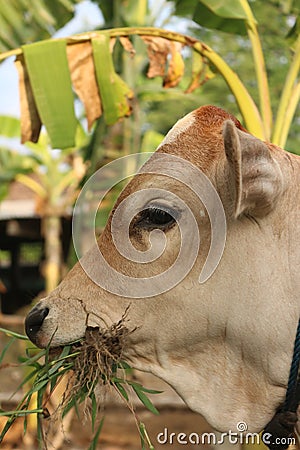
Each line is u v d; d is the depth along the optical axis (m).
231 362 2.68
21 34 5.86
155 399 10.55
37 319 2.74
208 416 2.69
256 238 2.60
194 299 2.64
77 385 2.70
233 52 14.70
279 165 2.62
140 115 8.98
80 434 9.05
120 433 9.58
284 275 2.58
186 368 2.72
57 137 4.90
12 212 14.73
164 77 5.23
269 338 2.59
